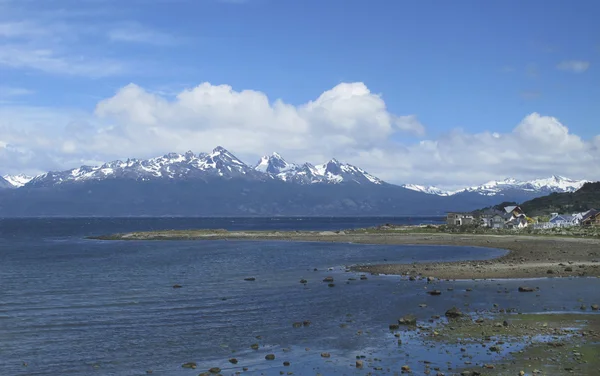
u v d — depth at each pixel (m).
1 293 53.47
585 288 51.06
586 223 187.50
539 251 95.81
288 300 47.38
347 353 29.81
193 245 138.50
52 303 47.28
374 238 152.50
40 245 143.75
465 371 25.44
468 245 121.56
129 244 146.12
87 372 27.41
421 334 33.31
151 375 26.77
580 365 25.92
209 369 27.31
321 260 88.62
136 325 37.91
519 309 40.81
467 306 42.44
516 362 26.69
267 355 29.36
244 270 73.56
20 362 29.19
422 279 59.19
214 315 41.22
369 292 50.78
